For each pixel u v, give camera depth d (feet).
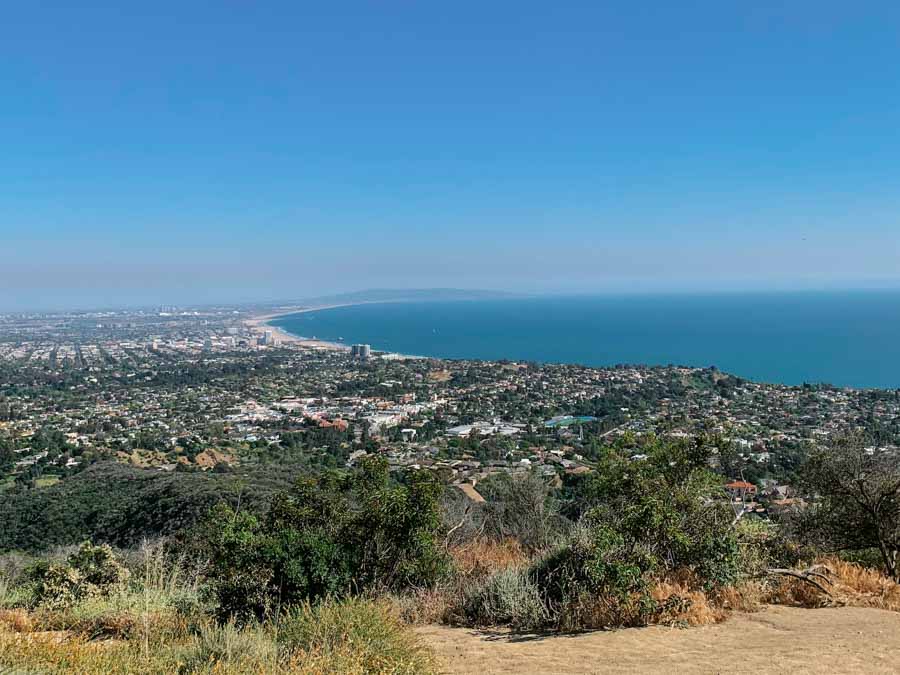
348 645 13.41
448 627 17.58
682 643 14.53
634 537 18.85
